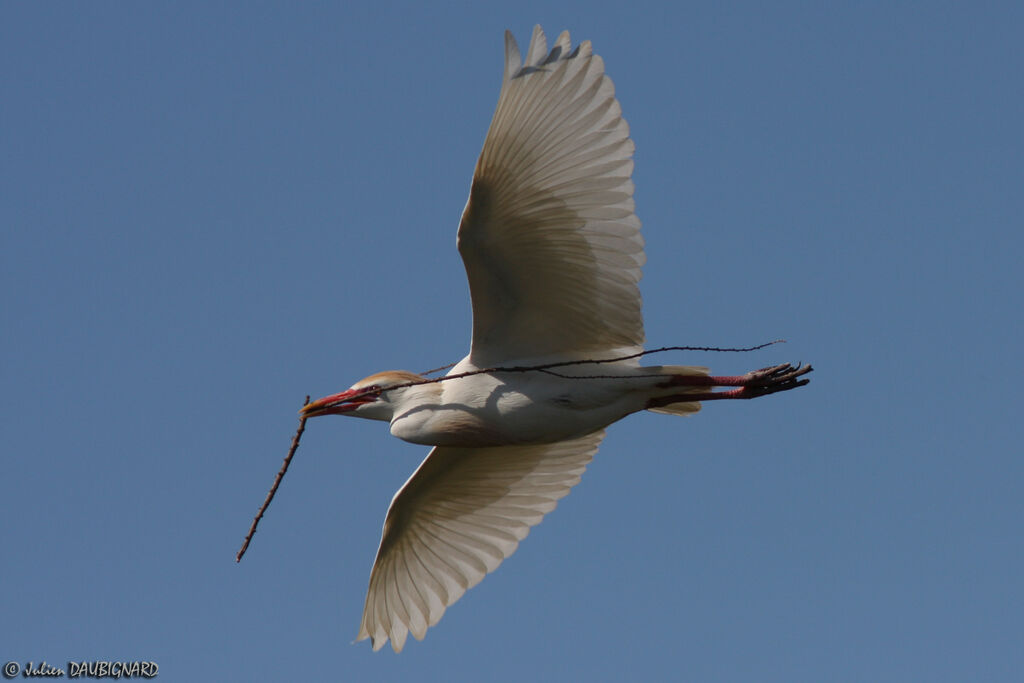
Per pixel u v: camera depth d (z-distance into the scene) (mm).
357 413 14305
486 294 12938
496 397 13281
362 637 15844
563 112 11867
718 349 12266
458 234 12336
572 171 12109
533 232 12398
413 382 13758
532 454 15297
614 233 12312
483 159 11820
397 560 15930
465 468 15273
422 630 15930
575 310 12953
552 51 11695
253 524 13258
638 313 12750
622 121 11938
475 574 15930
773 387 12961
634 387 13117
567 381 13156
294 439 13805
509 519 15820
